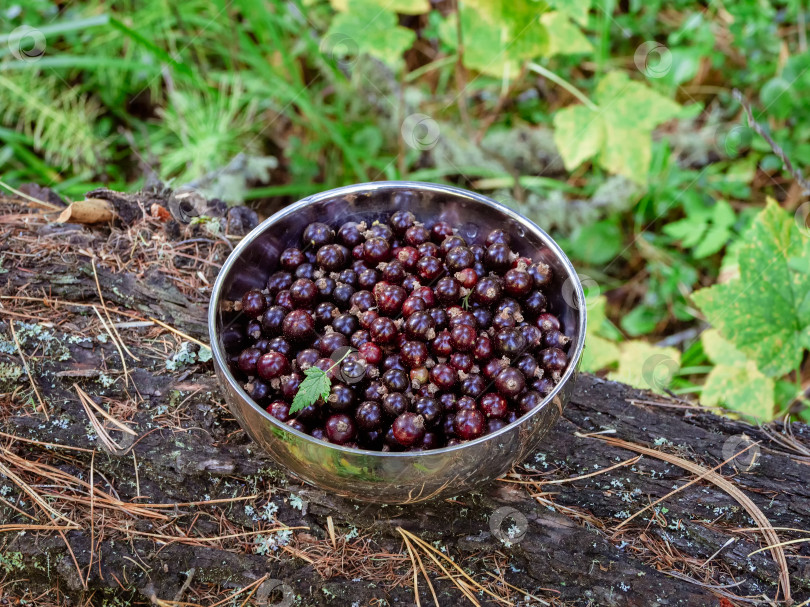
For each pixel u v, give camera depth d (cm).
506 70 61
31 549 39
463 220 45
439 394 40
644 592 39
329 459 35
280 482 41
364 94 71
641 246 66
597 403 46
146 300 46
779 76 66
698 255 62
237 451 42
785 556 40
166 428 42
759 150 67
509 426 36
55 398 43
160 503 41
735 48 72
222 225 50
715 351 56
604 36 65
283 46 67
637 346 56
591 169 70
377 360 40
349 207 45
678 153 69
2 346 44
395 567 40
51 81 72
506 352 40
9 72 70
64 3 74
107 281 47
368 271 44
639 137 58
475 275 42
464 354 40
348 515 40
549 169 70
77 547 39
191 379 44
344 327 42
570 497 42
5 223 49
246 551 40
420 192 44
